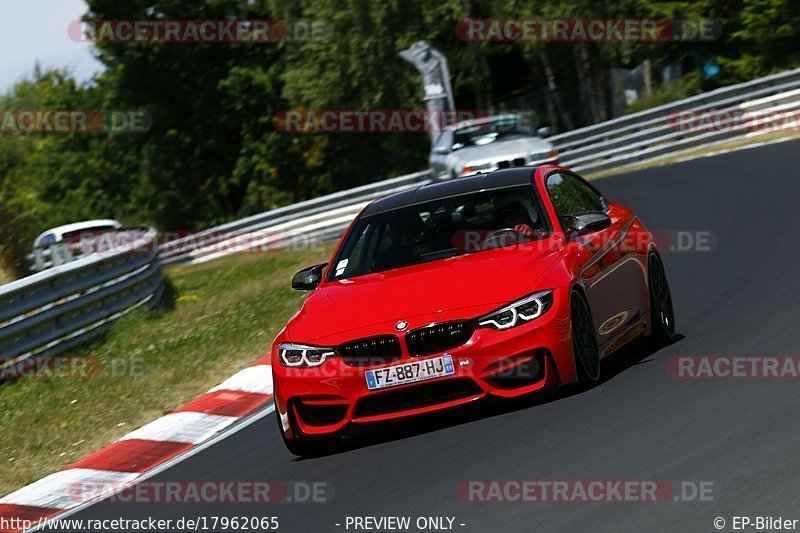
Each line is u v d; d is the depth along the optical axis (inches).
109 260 2021.4
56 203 7322.8
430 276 968.9
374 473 857.5
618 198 2775.6
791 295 1247.5
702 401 863.1
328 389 927.0
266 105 6845.5
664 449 755.4
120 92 7017.7
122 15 6934.1
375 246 1064.8
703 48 5506.9
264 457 1021.2
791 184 2246.6
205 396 1334.9
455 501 729.6
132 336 1872.5
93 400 1446.9
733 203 2196.1
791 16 4800.7
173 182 7047.2
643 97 5413.4
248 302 2092.8
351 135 6427.2
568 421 872.9
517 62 6230.3
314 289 1083.9
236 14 6978.4
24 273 2370.8
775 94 3599.9
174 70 6943.9
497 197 1066.7
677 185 2746.1
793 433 735.7
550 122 5634.8
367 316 938.1
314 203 3924.7
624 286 1069.8
